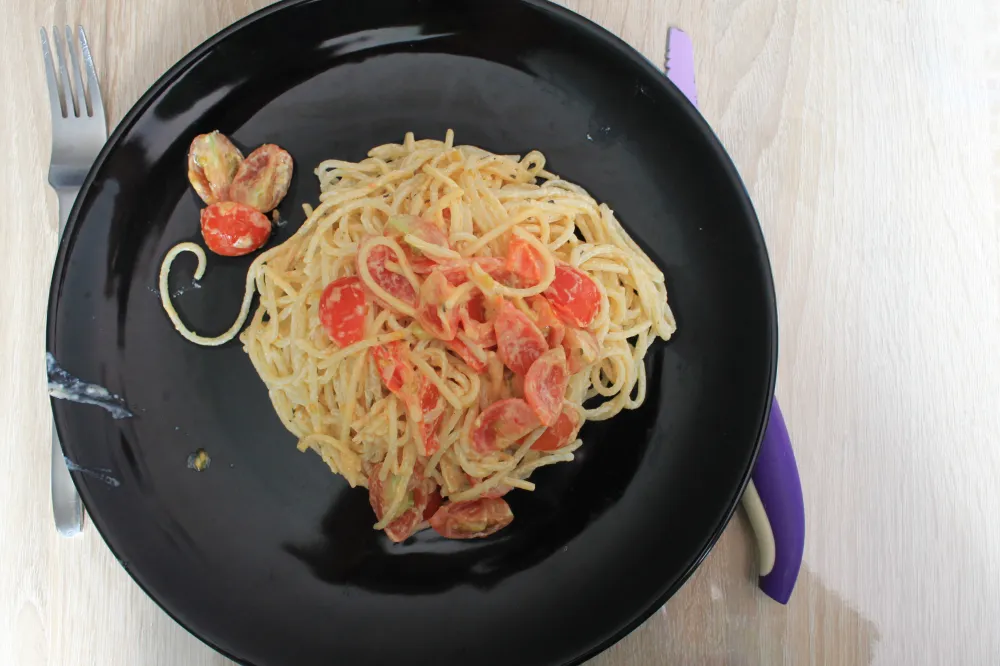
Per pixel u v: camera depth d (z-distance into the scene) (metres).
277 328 0.36
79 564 0.36
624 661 0.37
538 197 0.37
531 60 0.37
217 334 0.36
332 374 0.36
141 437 0.35
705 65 0.40
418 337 0.35
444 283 0.34
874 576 0.38
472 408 0.36
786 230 0.39
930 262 0.40
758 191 0.39
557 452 0.36
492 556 0.36
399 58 0.37
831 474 0.38
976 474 0.39
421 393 0.35
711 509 0.35
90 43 0.38
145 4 0.38
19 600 0.36
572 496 0.36
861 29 0.40
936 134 0.40
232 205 0.36
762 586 0.37
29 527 0.36
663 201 0.37
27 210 0.37
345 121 0.37
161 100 0.35
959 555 0.38
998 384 0.39
